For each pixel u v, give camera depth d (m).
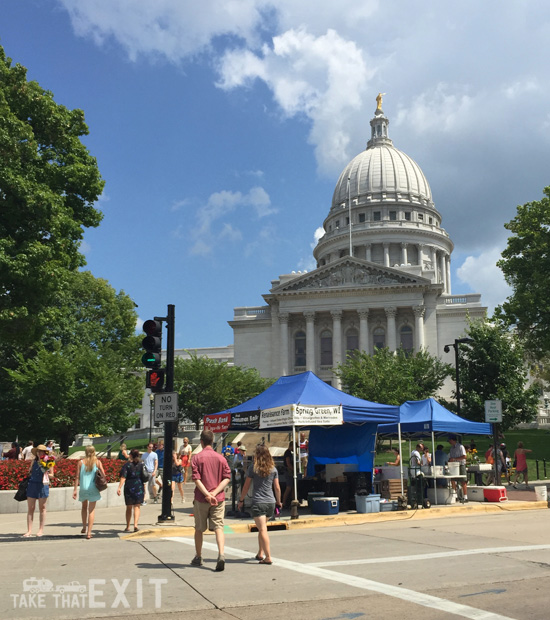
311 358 96.50
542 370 55.34
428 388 70.56
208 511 11.50
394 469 24.59
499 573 10.68
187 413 76.50
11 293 29.08
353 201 139.75
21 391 43.94
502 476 37.00
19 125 28.45
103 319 56.56
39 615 8.35
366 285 95.94
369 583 9.98
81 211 33.50
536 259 43.84
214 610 8.53
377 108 156.75
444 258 136.50
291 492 22.31
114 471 28.06
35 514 23.94
